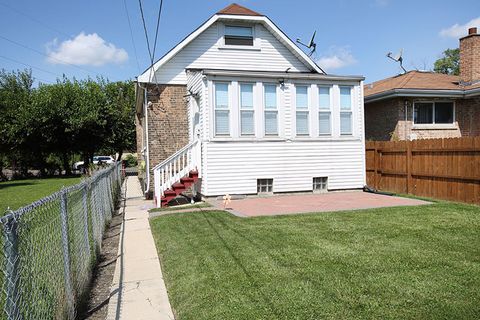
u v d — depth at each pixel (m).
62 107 31.11
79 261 4.87
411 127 15.71
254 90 12.52
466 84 15.77
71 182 25.73
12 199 15.52
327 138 13.27
